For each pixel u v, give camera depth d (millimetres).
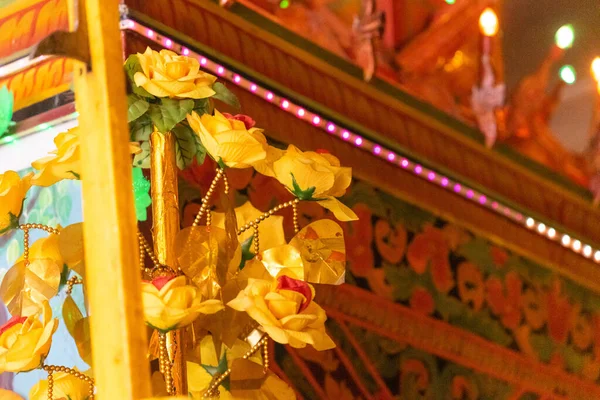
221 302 817
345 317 1659
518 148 2309
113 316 560
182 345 852
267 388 875
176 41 1400
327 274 940
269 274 904
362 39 1895
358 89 1874
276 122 1602
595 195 2504
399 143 1938
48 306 887
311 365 1534
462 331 1923
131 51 1311
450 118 2127
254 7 1613
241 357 878
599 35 2523
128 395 545
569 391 2172
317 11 1811
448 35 2115
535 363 2092
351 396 1580
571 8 2447
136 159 974
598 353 2332
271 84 1604
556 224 2334
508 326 2061
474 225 2084
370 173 1849
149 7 1359
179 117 894
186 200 1340
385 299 1763
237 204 1448
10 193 922
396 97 1984
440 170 2037
